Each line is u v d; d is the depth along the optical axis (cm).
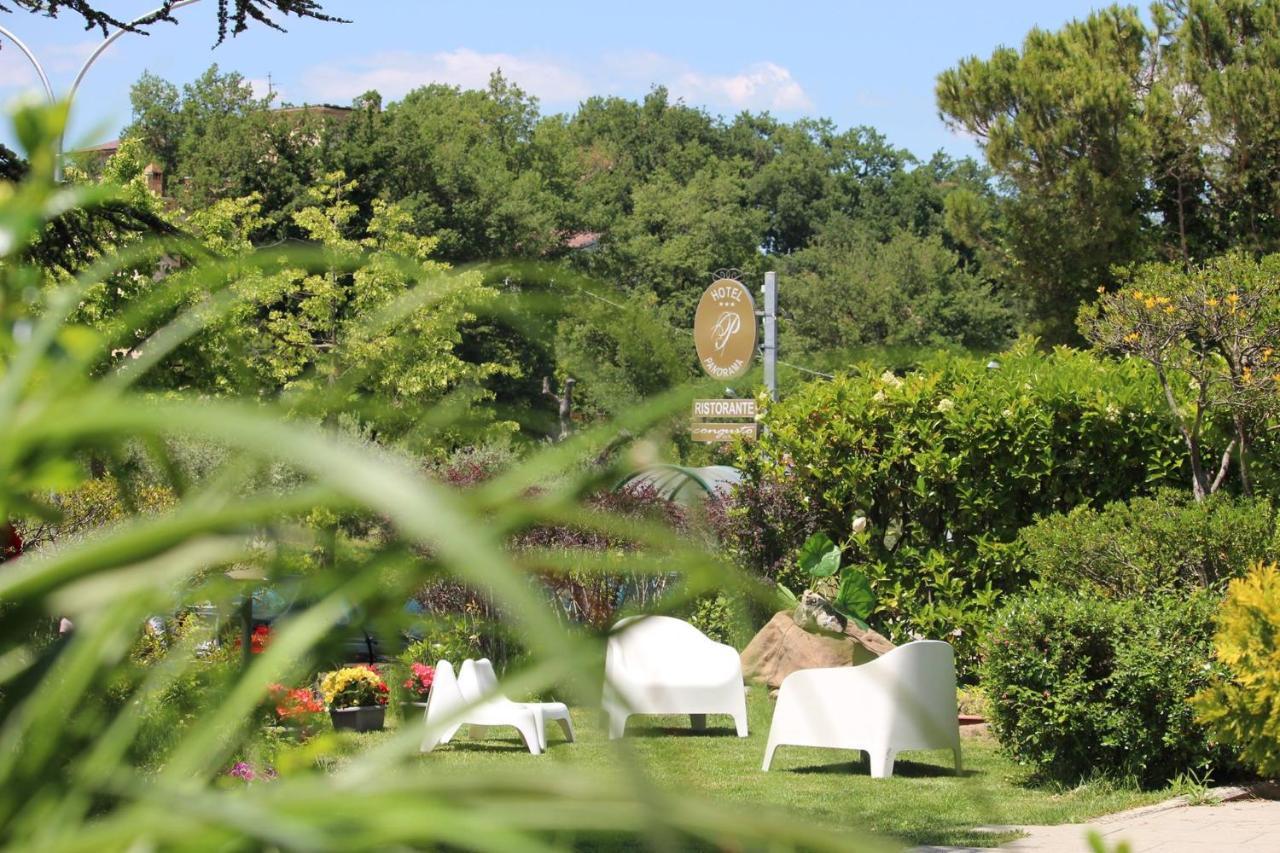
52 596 50
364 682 877
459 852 44
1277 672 710
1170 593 899
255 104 4747
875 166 8794
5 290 67
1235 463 1089
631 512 71
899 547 1193
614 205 5978
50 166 56
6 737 61
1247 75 2441
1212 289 993
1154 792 800
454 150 3978
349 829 44
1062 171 2573
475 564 41
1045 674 832
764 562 1189
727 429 1214
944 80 2639
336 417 83
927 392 1166
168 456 69
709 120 8762
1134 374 1127
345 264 91
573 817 44
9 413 50
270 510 50
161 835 45
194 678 83
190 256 88
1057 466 1132
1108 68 2684
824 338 5416
